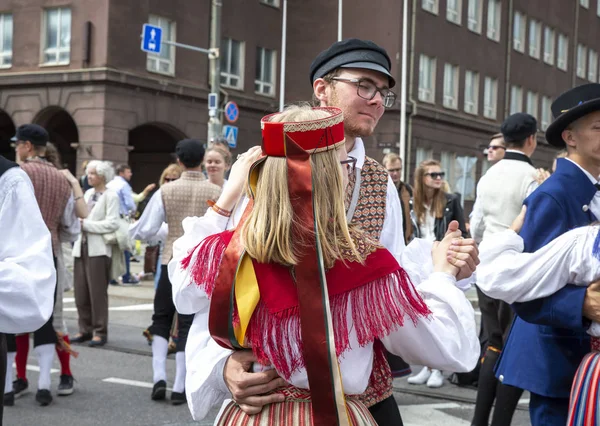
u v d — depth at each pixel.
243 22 23.47
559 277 2.56
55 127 25.39
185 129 21.45
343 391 1.71
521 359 2.86
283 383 1.83
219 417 1.93
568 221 2.70
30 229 2.38
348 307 1.77
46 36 20.27
